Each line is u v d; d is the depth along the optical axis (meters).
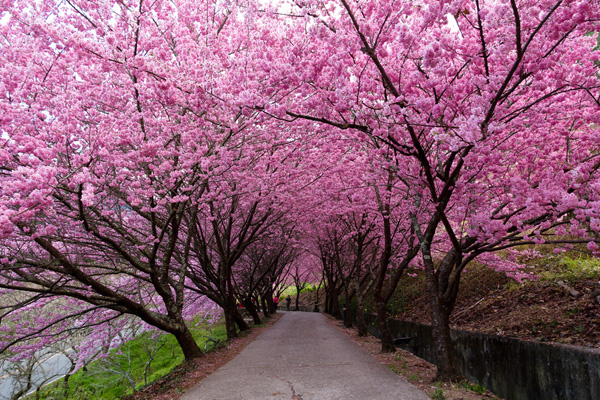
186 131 7.20
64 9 6.86
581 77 4.63
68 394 12.73
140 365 15.55
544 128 6.85
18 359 9.70
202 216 13.62
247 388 6.48
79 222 6.48
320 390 6.16
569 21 3.84
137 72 6.09
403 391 5.91
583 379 5.05
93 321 10.73
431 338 9.55
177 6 8.14
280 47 6.43
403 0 4.45
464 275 12.94
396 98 4.76
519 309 8.55
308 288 48.94
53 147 5.23
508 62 5.12
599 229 3.85
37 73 6.61
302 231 18.59
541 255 9.37
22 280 6.87
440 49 3.86
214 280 13.80
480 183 6.60
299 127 8.28
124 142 6.68
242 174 8.88
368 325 16.69
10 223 4.37
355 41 4.46
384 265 9.99
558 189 4.71
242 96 5.02
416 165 6.34
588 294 7.50
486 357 7.50
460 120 4.09
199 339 17.92
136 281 11.27
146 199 8.53
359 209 10.91
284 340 12.92
